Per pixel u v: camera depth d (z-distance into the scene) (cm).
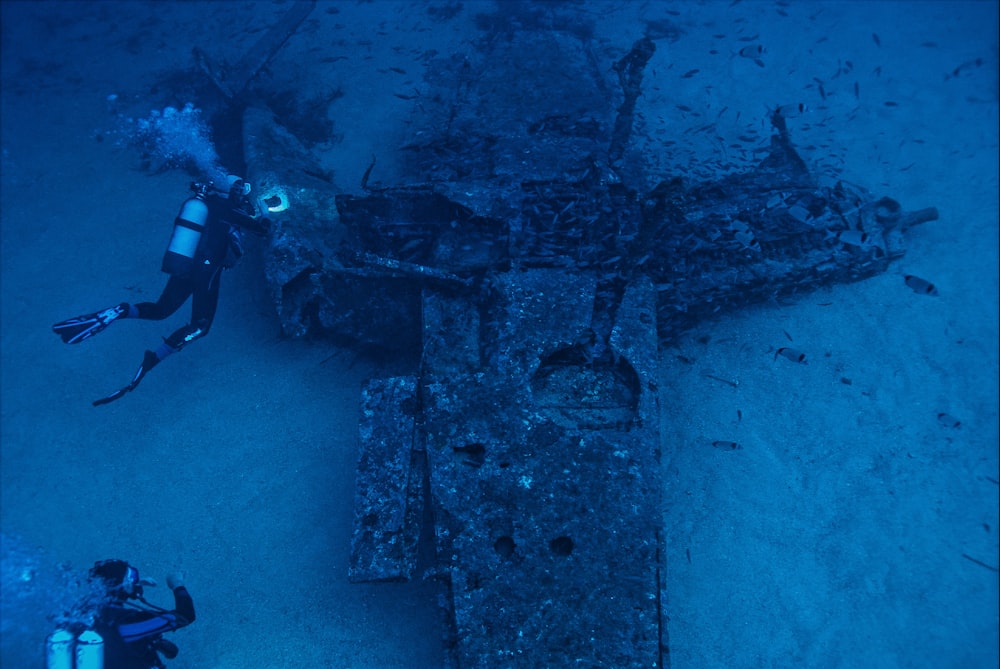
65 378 612
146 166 804
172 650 389
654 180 716
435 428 432
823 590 470
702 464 526
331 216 611
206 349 613
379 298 547
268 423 561
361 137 796
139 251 713
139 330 640
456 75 868
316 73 898
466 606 371
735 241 560
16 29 1088
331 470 531
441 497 405
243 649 452
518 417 430
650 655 357
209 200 500
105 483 542
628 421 445
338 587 473
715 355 588
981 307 622
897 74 870
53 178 806
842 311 619
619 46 911
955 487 515
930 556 484
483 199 564
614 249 529
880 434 543
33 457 563
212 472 539
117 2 1116
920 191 728
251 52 813
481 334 489
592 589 373
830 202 603
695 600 465
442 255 551
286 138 731
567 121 664
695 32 938
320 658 446
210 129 838
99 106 905
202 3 1084
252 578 483
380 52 926
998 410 555
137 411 581
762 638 452
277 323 623
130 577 365
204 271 493
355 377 583
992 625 456
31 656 445
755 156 757
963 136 787
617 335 470
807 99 837
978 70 870
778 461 528
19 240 739
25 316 666
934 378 575
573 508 397
